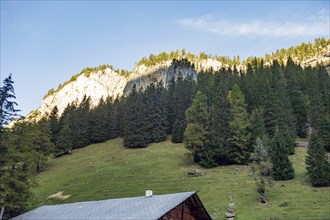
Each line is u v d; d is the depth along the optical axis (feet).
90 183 253.85
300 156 264.31
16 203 149.07
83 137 404.16
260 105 332.80
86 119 425.28
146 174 260.42
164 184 234.17
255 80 402.11
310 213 154.61
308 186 196.54
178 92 423.64
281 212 159.74
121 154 331.57
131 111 374.63
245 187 206.59
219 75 493.77
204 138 279.49
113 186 240.53
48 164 338.95
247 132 276.00
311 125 307.37
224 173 245.24
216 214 169.37
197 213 105.50
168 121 399.85
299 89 376.27
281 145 224.33
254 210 167.32
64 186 255.29
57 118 463.83
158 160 294.87
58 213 108.17
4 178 144.25
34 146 300.61
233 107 293.64
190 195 95.25
